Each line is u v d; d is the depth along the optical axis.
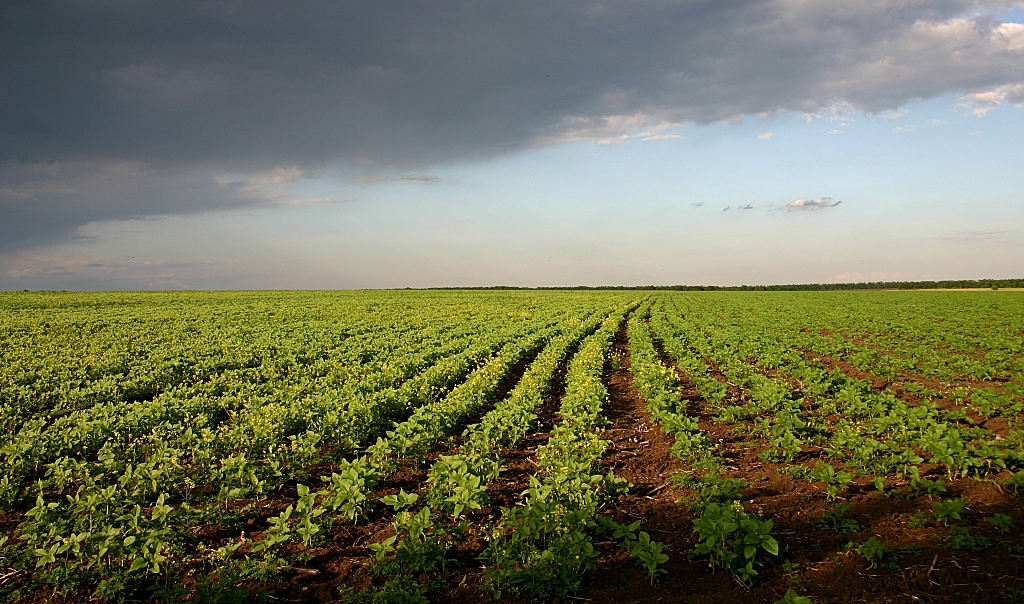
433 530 6.90
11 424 11.58
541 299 62.56
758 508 7.70
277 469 8.82
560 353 21.06
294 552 6.83
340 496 7.32
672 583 5.88
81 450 10.17
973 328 28.95
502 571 5.91
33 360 18.61
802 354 20.69
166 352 20.62
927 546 6.16
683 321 35.03
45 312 38.97
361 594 5.84
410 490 8.79
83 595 5.92
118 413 12.25
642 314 43.84
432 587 5.99
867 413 12.01
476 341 24.78
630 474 9.38
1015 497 7.34
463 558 6.64
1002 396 12.02
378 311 43.41
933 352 19.92
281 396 13.62
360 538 7.23
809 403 13.68
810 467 9.26
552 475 8.61
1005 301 55.03
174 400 12.52
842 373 16.58
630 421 12.75
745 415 12.47
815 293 85.25
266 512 8.15
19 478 8.80
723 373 17.64
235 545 6.41
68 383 14.88
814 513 7.38
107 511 7.28
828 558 6.12
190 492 8.70
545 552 6.09
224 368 18.94
